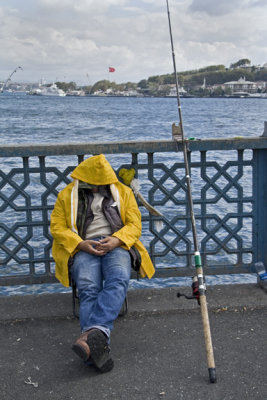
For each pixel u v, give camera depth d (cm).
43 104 10300
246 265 372
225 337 298
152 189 354
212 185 358
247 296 349
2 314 331
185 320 320
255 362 270
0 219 903
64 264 303
